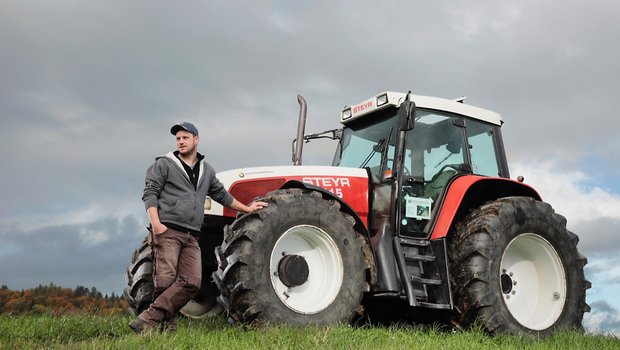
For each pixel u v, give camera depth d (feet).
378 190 19.25
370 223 19.15
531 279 20.68
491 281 18.61
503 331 18.45
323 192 17.34
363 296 18.17
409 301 17.22
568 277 20.61
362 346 12.95
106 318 18.24
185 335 13.53
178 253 14.84
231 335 13.96
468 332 17.44
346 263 16.83
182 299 14.75
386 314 19.76
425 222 19.45
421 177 19.65
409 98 18.80
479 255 18.75
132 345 12.36
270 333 13.76
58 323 16.46
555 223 20.74
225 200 15.84
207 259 19.42
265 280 15.39
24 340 14.12
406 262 18.26
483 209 19.95
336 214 17.06
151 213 14.58
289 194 16.62
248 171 18.95
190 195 15.03
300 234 16.83
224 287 15.30
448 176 20.24
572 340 17.46
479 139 21.86
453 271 19.15
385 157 19.53
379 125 20.51
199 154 15.64
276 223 15.93
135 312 18.63
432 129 20.53
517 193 21.61
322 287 16.70
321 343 13.08
